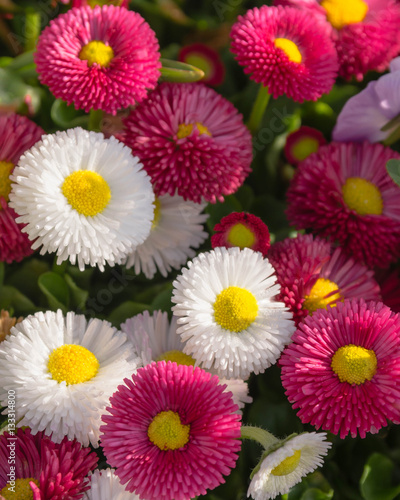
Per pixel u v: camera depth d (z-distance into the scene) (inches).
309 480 22.2
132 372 21.5
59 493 20.5
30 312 22.9
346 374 21.1
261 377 22.7
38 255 23.4
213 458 20.3
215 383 20.8
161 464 20.4
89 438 21.1
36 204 21.4
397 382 21.0
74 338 21.7
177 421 20.6
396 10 23.5
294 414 22.4
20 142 22.3
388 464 22.4
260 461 20.8
